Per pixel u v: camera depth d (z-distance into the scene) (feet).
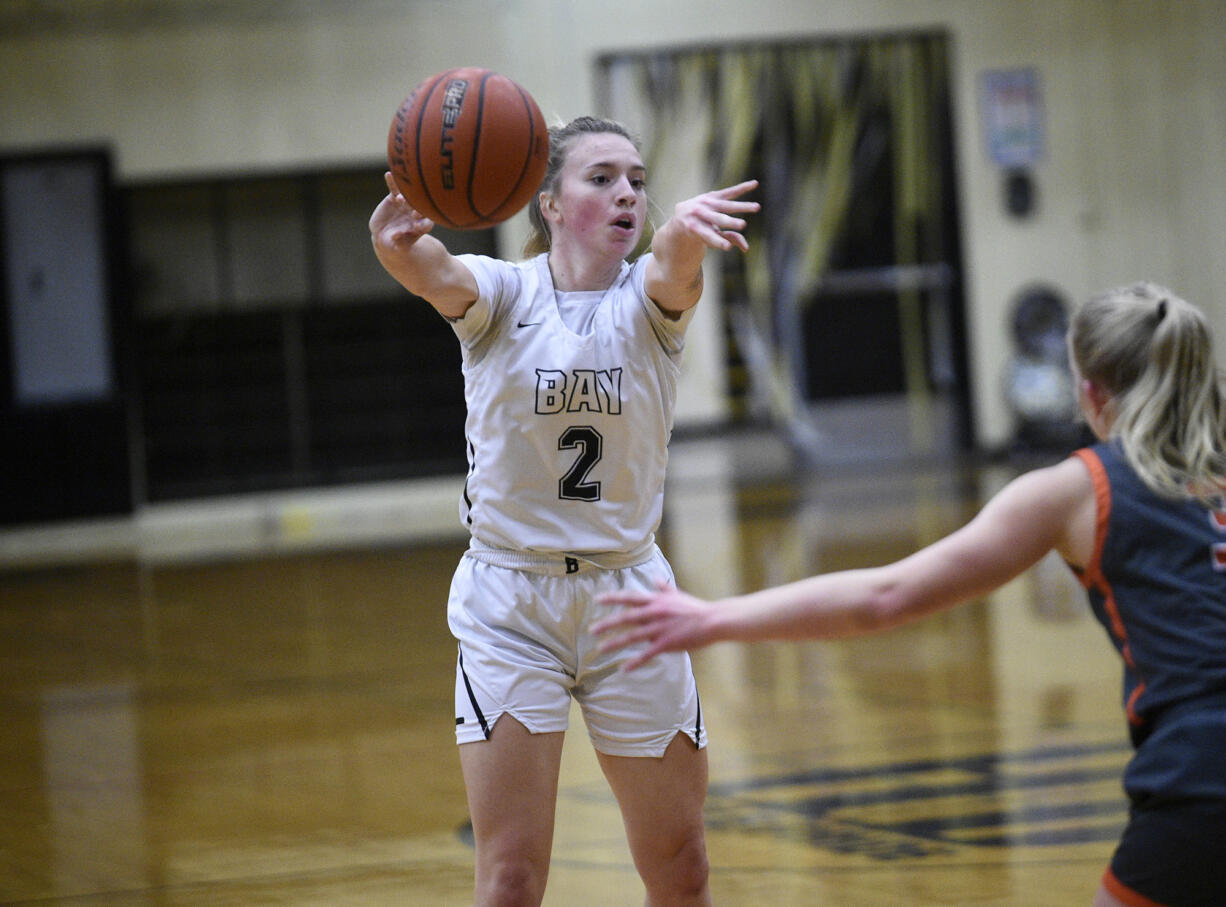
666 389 28.58
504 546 28.17
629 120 161.89
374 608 92.32
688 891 28.84
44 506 150.61
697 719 28.63
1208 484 21.71
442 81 27.20
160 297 155.53
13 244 151.23
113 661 79.51
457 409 158.81
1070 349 23.72
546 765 27.22
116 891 40.73
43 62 151.12
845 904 36.45
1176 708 21.15
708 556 101.65
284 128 154.92
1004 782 47.11
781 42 163.12
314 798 50.03
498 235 153.07
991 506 22.11
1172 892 20.79
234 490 155.33
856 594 21.22
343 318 157.58
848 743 53.42
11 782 54.34
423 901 38.52
